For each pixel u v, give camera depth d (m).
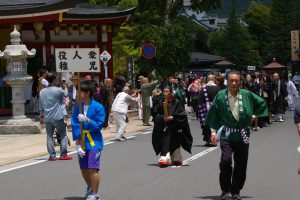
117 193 11.40
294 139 21.44
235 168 10.33
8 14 27.12
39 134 23.94
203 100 19.61
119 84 25.67
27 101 30.33
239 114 10.04
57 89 16.09
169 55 40.19
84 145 10.26
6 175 14.01
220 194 11.17
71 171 14.43
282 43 107.31
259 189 11.56
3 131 24.06
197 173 13.80
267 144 19.78
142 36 40.25
